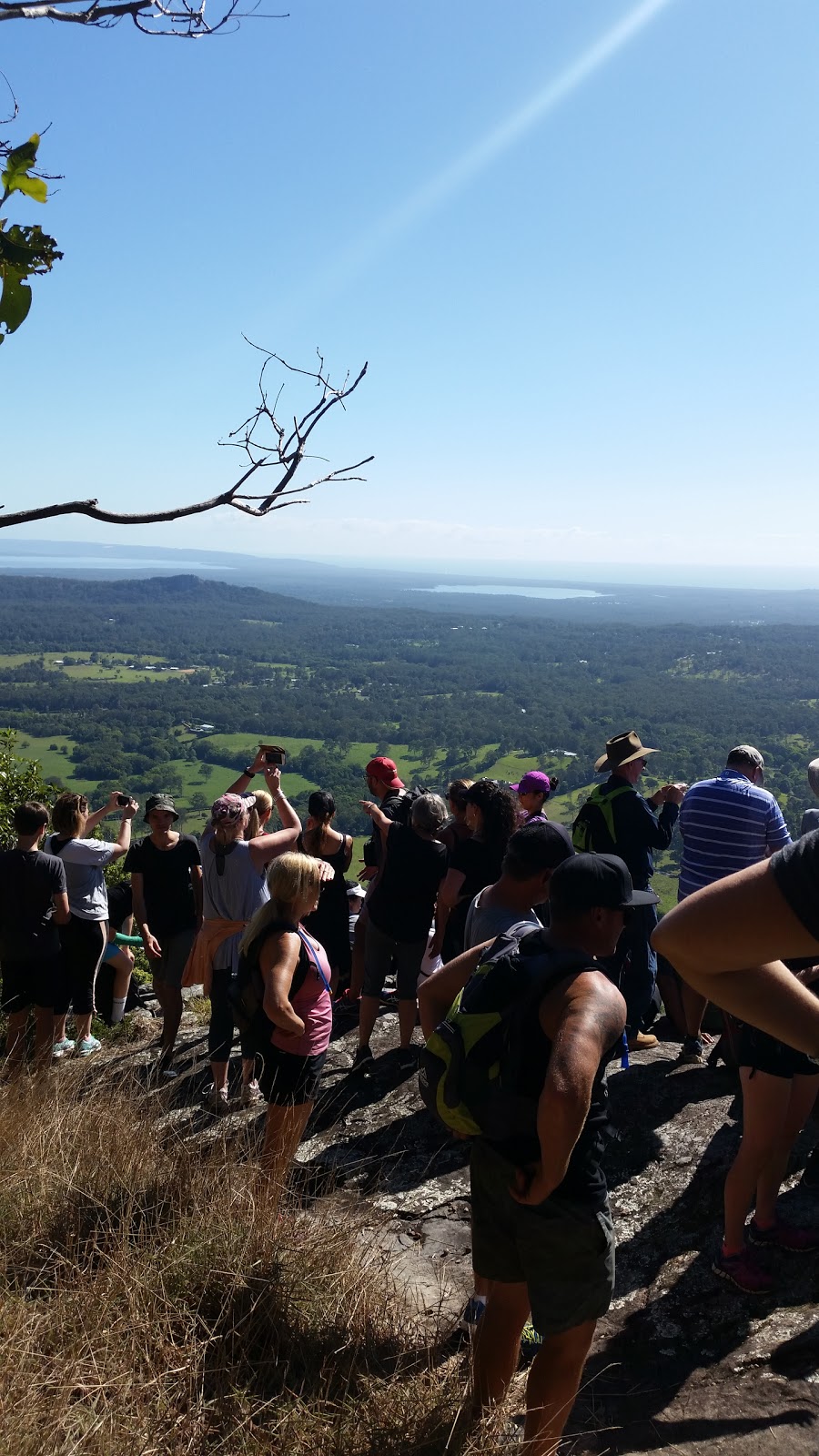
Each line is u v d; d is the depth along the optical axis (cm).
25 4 203
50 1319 243
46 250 195
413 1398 232
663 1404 244
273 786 504
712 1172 342
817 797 292
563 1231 211
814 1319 263
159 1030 624
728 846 406
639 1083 414
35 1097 380
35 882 522
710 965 115
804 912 106
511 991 218
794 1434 224
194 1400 228
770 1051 277
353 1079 455
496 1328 231
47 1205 296
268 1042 341
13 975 530
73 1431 202
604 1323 282
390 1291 281
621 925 228
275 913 346
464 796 461
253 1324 251
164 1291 253
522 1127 214
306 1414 225
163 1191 304
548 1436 213
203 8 223
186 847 522
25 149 193
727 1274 283
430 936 507
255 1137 379
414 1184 361
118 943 652
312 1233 289
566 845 265
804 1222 305
